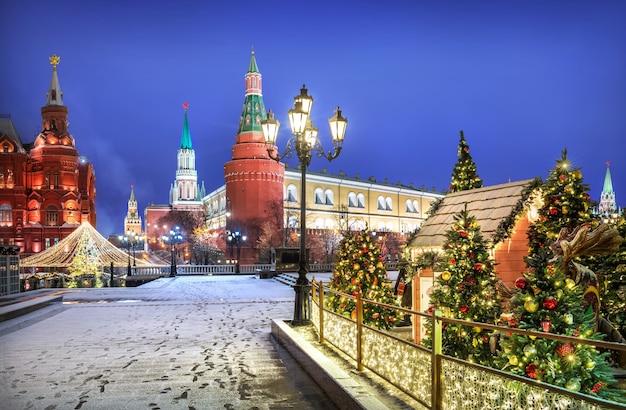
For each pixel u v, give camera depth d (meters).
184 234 112.94
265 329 13.19
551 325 5.14
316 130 13.30
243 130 79.94
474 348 7.42
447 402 5.06
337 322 8.89
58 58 99.50
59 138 96.06
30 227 91.56
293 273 40.47
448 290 7.69
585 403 3.58
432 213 11.85
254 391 7.33
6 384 7.77
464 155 14.13
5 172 92.44
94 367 8.84
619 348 3.28
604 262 9.54
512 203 9.90
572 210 9.48
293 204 90.56
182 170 141.12
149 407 6.64
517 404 4.16
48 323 14.56
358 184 103.75
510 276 9.79
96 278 51.97
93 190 104.00
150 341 11.43
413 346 5.72
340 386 6.43
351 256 12.26
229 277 42.62
